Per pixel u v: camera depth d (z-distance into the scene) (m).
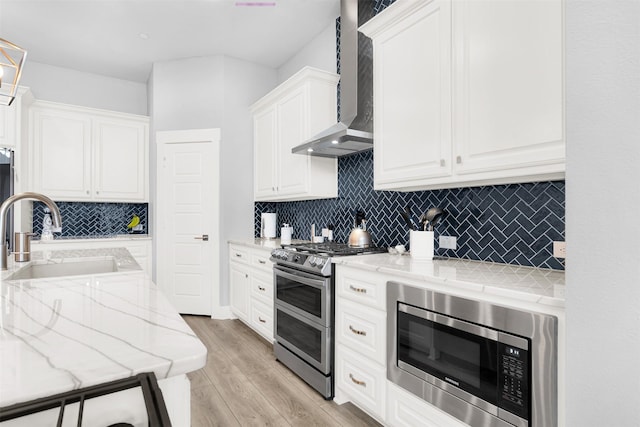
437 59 1.77
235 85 3.94
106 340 0.70
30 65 3.96
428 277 1.48
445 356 1.42
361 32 2.41
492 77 1.51
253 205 4.03
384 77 2.10
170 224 3.96
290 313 2.47
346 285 2.00
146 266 4.04
